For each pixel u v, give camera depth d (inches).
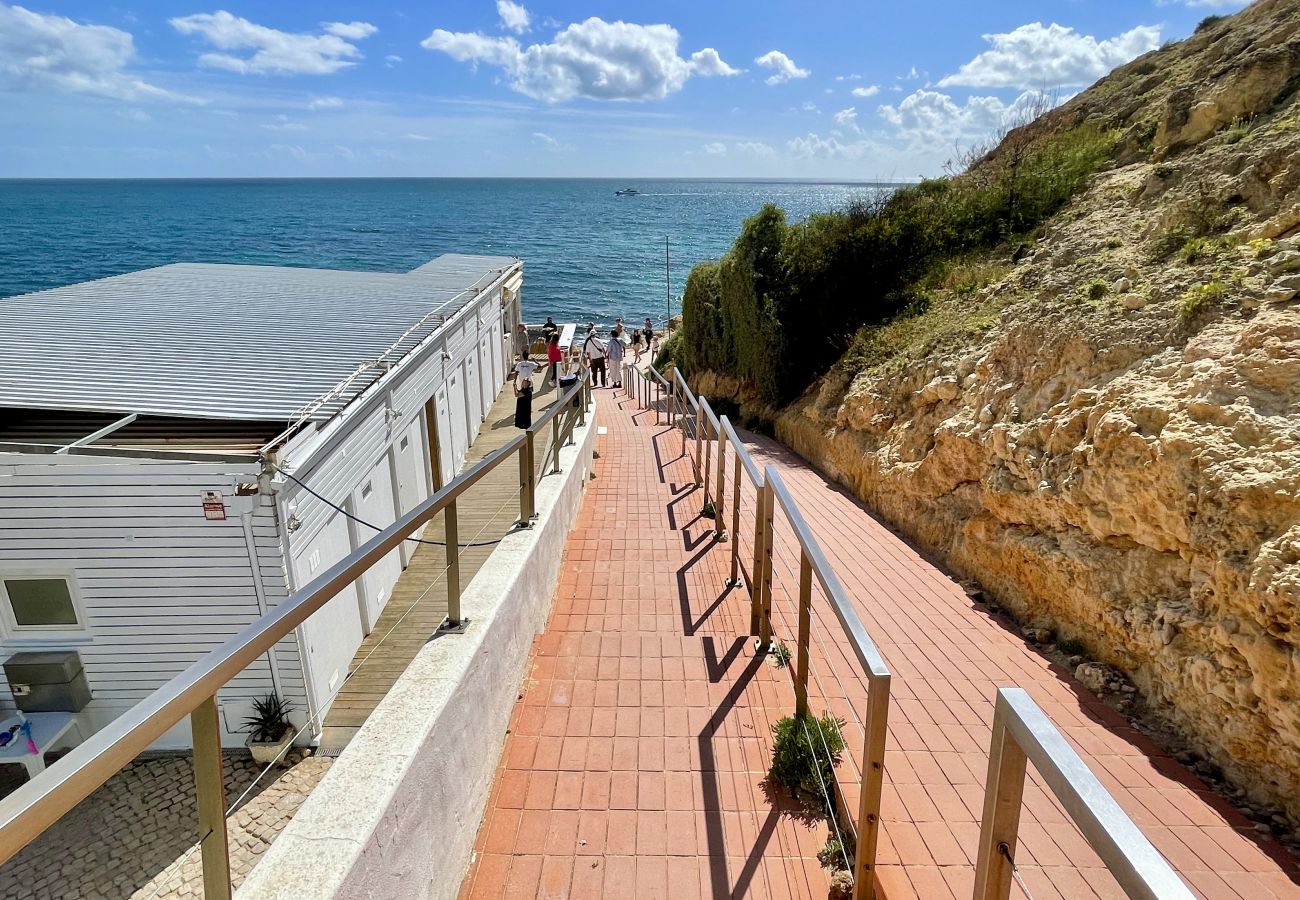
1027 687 173.0
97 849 255.6
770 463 454.9
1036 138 629.3
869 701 88.5
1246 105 366.0
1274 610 132.3
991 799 66.7
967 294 438.6
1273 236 220.8
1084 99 724.0
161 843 257.9
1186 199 280.4
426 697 104.1
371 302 538.6
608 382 1026.7
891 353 424.8
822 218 620.7
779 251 623.8
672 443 503.5
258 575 291.0
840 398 438.6
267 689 304.0
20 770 297.1
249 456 275.7
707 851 115.3
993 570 233.0
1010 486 230.5
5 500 279.3
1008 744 63.7
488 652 129.7
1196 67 510.9
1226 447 157.2
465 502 474.9
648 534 277.6
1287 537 136.3
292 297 540.4
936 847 114.7
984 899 67.7
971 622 211.0
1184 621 155.6
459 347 566.6
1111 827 47.4
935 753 141.6
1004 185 520.7
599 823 121.2
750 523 296.5
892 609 218.4
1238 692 138.7
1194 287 217.2
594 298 2608.3
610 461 432.5
